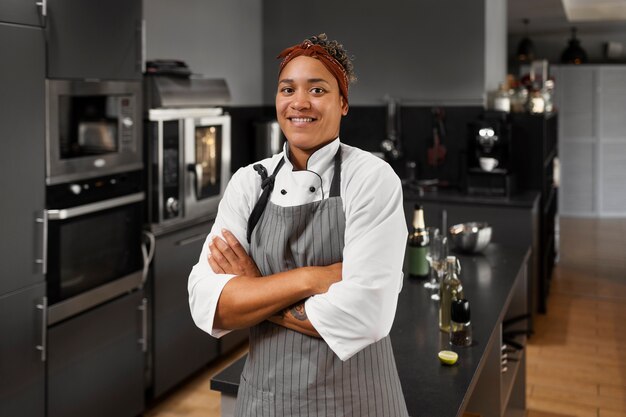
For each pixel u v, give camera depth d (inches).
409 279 116.7
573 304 222.8
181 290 153.5
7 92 102.0
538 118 206.1
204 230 160.7
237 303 55.6
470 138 197.2
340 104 57.1
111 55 124.2
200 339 161.8
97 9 119.9
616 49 392.2
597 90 377.1
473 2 206.1
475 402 98.7
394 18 215.8
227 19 203.3
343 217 55.7
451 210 194.9
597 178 383.6
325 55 54.7
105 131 125.2
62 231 114.7
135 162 133.3
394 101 217.5
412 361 78.4
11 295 104.6
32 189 107.8
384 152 220.1
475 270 121.7
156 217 143.6
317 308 53.2
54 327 113.9
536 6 300.7
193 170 151.3
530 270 189.8
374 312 52.5
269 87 225.3
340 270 55.3
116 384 130.6
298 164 58.2
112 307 128.4
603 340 189.3
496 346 96.8
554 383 159.6
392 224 53.9
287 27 222.2
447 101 212.4
